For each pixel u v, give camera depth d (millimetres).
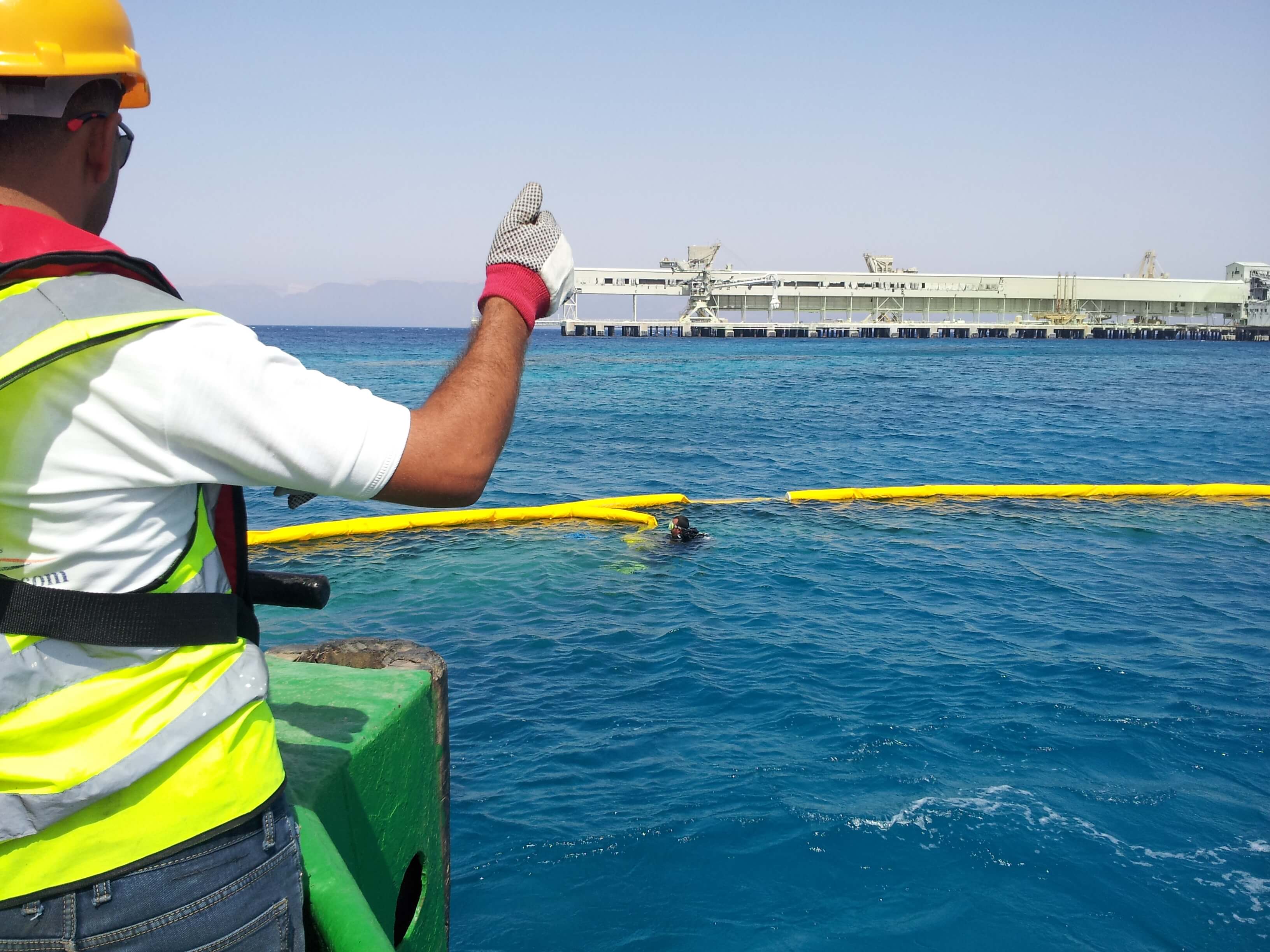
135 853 1162
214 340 1121
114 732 1139
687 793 5961
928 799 5883
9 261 1097
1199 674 7973
